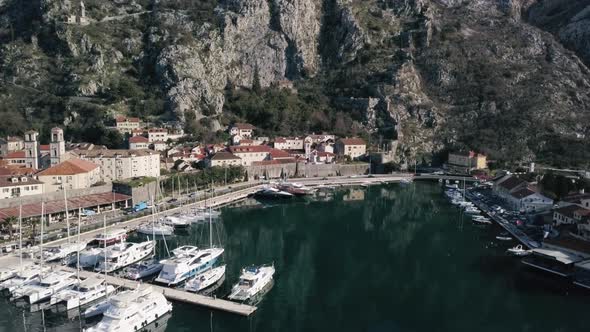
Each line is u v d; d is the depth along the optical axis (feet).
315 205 588.91
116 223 439.63
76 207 448.65
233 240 440.04
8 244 360.48
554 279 337.72
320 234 466.29
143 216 472.03
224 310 277.44
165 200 546.26
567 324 273.33
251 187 649.20
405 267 371.76
